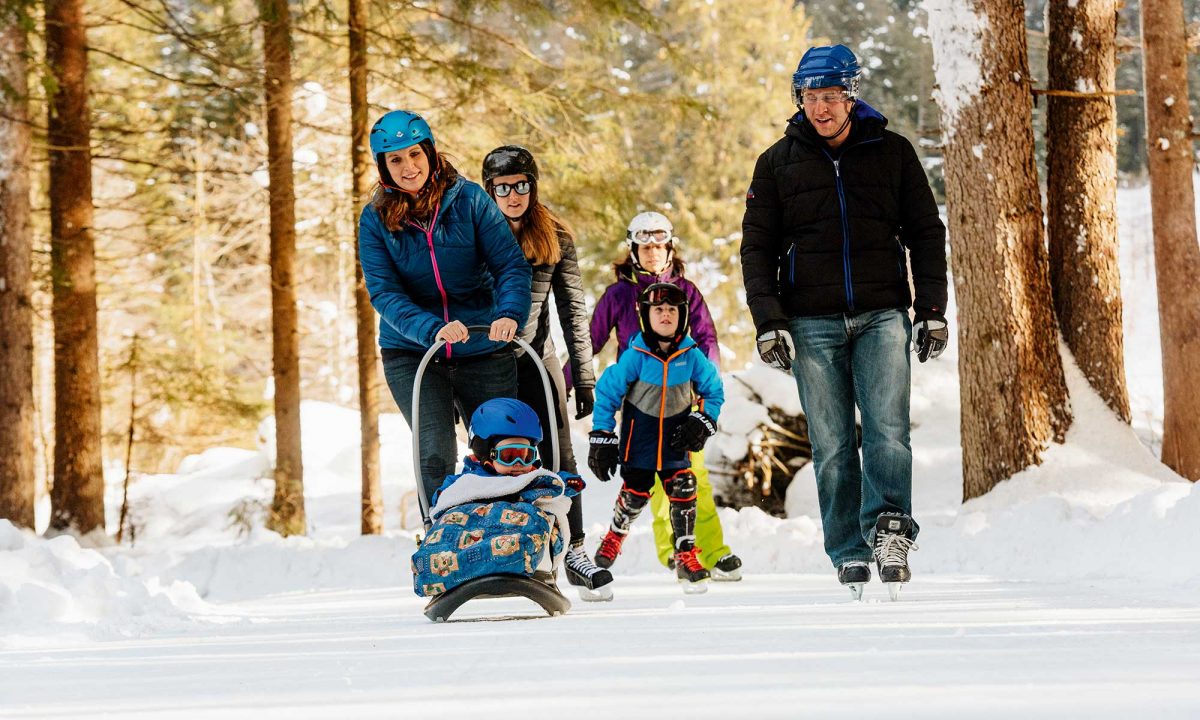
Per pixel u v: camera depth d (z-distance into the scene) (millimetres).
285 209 35906
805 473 29125
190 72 35844
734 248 71062
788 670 5566
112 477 55000
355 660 6859
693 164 74562
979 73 22047
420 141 11414
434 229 11594
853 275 11672
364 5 33312
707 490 16281
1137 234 103875
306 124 35438
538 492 10297
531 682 5426
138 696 5641
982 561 17000
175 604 12109
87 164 33375
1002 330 21875
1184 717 4141
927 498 27562
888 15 115000
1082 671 5375
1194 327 25094
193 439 43156
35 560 12328
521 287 11727
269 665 6824
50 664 7559
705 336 15906
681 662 5961
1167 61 25438
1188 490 15625
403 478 48062
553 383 13320
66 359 33094
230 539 38281
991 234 21953
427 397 11797
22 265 30953
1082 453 21797
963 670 5461
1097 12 24062
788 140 11953
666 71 77688
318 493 47344
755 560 19656
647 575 18562
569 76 35219
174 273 69438
